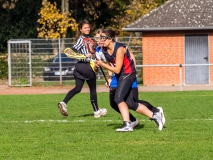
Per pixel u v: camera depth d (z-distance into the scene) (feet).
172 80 193.06
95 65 68.64
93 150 56.54
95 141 61.72
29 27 326.85
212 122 78.48
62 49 194.70
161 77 193.16
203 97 127.85
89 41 87.81
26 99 130.72
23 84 194.08
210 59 192.34
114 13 307.37
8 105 113.50
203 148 56.75
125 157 52.60
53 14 253.85
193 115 88.84
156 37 193.88
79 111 99.55
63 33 254.88
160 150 55.88
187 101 116.98
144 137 63.93
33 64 194.70
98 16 305.32
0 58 214.28
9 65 193.98
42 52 194.70
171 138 63.10
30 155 54.54
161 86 187.73
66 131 70.54
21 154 55.06
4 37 326.65
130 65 67.82
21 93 159.12
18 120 85.05
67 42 195.00
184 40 192.95
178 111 95.66
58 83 194.80
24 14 325.42
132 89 68.85
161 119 69.21
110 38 66.90
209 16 194.08
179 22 192.34
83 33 88.43
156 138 63.05
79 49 87.61
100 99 128.26
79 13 317.63
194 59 193.26
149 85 192.75
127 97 68.90
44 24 258.16
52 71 194.39
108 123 79.05
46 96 141.79
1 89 182.91
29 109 104.12
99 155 53.72
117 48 67.00
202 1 201.26
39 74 194.90
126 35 250.57
